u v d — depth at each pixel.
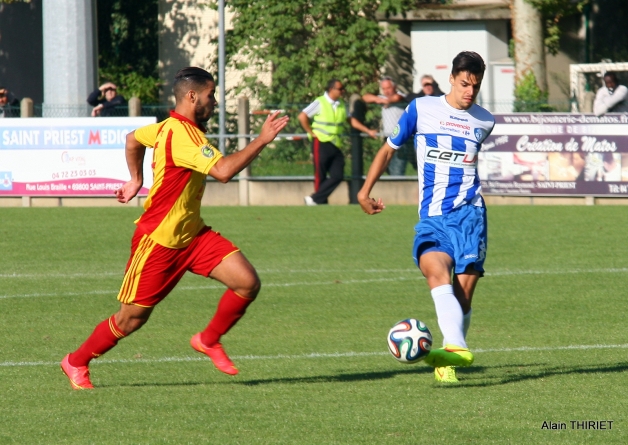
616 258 38.09
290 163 59.12
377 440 15.65
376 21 83.25
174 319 27.64
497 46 84.56
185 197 18.34
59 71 66.62
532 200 56.16
